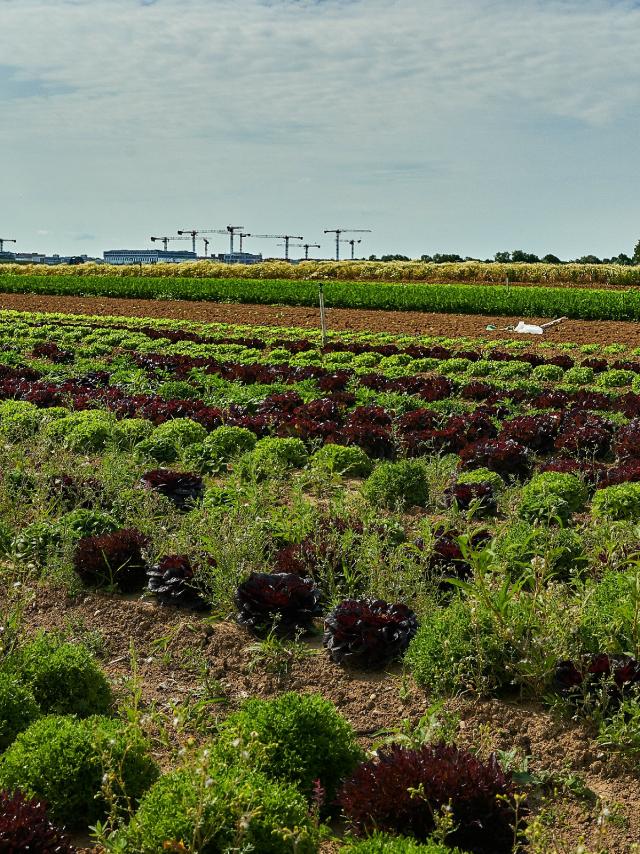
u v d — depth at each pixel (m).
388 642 6.09
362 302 39.78
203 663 6.17
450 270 61.28
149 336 26.08
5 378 17.39
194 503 9.09
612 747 5.09
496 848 4.38
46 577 7.59
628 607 5.66
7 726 5.05
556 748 5.14
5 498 9.02
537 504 8.65
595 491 9.89
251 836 3.94
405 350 22.06
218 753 4.56
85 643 6.45
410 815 4.32
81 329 27.34
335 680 6.02
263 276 68.50
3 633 5.83
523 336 27.19
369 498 9.62
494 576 6.93
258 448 11.16
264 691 5.91
